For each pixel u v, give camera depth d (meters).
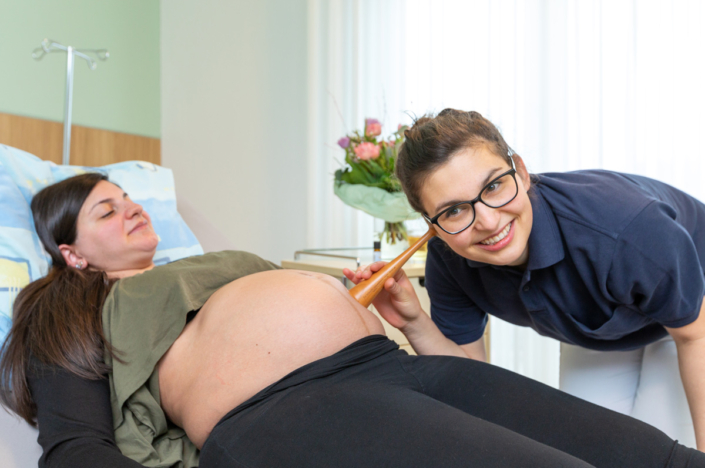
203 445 0.82
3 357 0.91
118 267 1.24
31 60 2.33
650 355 1.25
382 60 2.52
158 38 3.09
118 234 1.22
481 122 0.87
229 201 3.04
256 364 0.82
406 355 0.93
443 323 1.26
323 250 2.04
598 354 1.35
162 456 0.87
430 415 0.68
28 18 2.32
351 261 1.85
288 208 2.88
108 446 0.76
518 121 2.17
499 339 2.27
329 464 0.65
